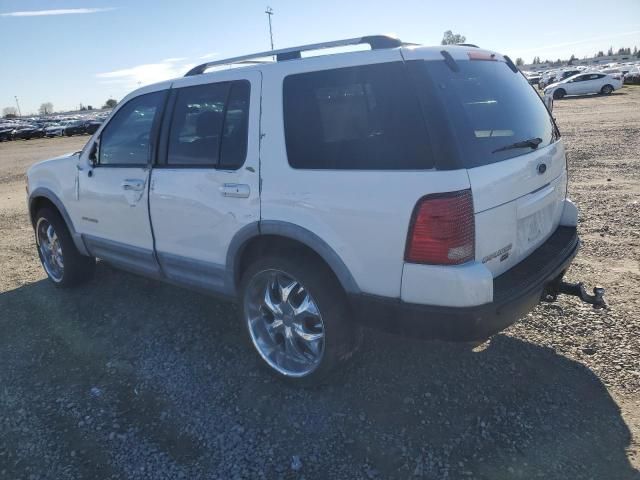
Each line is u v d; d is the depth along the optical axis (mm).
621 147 12156
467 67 2957
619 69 51781
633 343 3508
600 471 2480
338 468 2609
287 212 2982
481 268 2549
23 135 45781
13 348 3977
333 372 3180
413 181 2543
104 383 3439
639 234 5727
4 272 5777
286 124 3004
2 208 10039
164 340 3930
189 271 3719
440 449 2680
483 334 2625
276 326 3320
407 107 2613
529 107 3359
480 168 2600
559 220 3646
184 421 3020
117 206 4086
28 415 3152
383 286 2727
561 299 4191
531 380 3182
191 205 3486
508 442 2697
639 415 2830
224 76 3365
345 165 2775
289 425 2932
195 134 3486
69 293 4953
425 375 3285
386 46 2830
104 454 2795
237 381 3369
